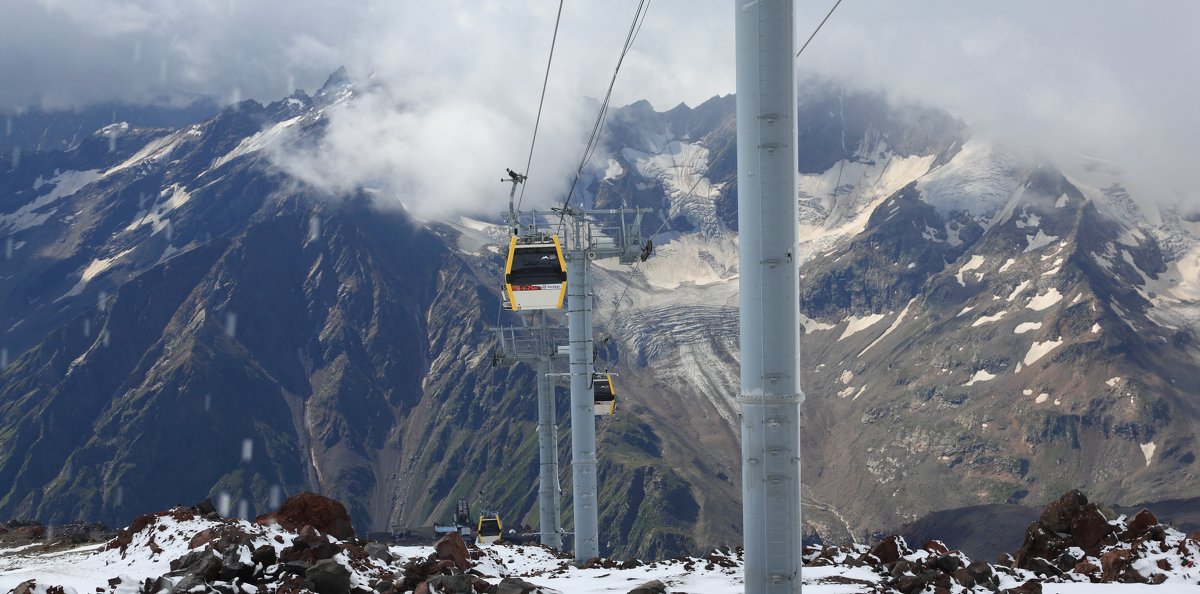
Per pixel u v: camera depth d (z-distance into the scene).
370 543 35.41
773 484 22.06
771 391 21.97
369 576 29.55
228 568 26.53
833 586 29.16
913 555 33.44
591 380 61.56
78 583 29.11
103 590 25.33
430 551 41.66
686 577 34.34
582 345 61.56
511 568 47.44
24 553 42.09
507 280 61.62
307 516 34.97
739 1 21.88
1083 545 32.50
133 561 32.28
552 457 102.94
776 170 21.67
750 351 22.12
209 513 35.91
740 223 22.23
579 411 61.41
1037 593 26.50
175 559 29.59
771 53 21.58
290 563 27.69
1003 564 33.66
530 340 103.56
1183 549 29.56
